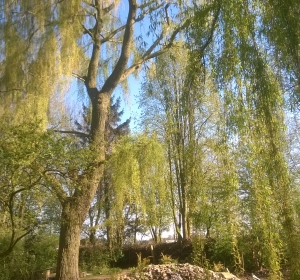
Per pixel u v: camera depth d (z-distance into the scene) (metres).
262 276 8.61
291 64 3.40
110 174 12.08
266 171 3.54
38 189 8.43
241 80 3.67
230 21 3.84
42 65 9.39
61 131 10.28
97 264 14.08
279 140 3.53
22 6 9.83
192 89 4.18
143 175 11.69
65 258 9.59
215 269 8.66
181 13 5.08
